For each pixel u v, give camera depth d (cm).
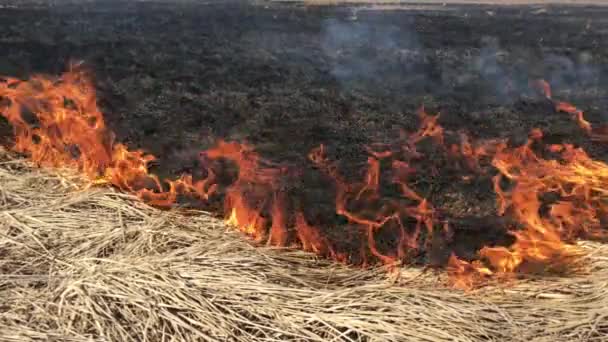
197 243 558
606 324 459
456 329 454
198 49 1844
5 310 462
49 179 689
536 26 2575
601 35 2378
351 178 859
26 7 2777
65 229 572
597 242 607
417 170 902
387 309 471
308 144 1021
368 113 1229
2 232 557
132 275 488
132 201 639
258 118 1152
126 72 1502
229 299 472
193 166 882
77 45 1814
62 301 464
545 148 1054
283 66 1672
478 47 2069
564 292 505
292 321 457
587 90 1541
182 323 448
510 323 462
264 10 3009
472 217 729
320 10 3122
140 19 2459
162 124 1089
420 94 1423
